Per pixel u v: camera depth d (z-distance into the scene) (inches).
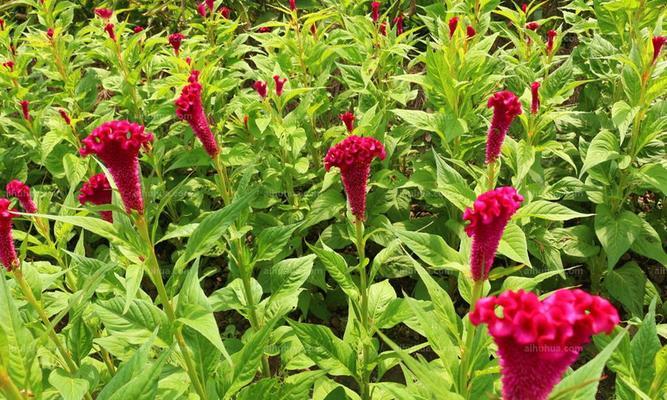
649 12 158.4
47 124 187.8
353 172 97.3
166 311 83.9
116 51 186.1
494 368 82.7
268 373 139.2
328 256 114.5
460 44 156.0
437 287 86.2
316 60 184.1
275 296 117.6
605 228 146.4
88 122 214.4
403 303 114.8
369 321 123.1
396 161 191.0
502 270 80.8
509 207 68.9
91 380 88.6
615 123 133.0
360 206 102.7
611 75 168.6
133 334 84.4
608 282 157.5
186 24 263.6
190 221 185.3
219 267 199.3
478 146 171.2
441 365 109.3
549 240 157.2
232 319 181.9
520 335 47.5
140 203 79.7
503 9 184.9
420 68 261.3
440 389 61.1
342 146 96.3
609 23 169.3
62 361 99.8
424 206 194.2
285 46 187.6
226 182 117.0
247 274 116.5
